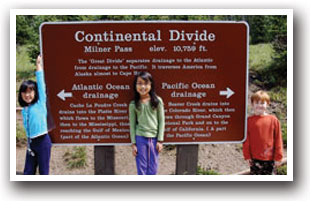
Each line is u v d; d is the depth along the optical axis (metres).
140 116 3.49
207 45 3.66
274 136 3.67
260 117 3.69
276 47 6.32
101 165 3.81
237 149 5.07
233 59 3.70
